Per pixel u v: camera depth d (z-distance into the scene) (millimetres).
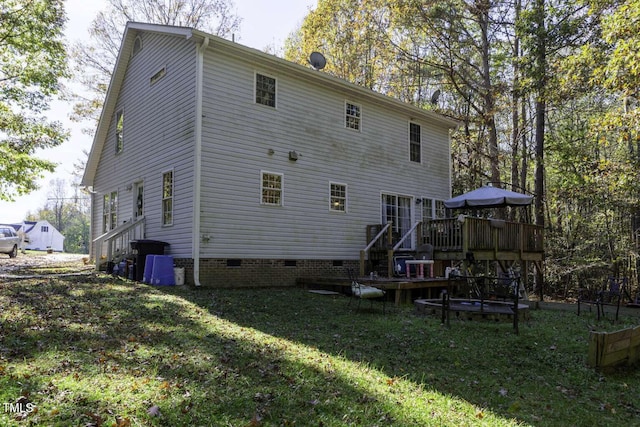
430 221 12867
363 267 12336
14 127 16484
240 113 11133
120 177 14688
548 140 18828
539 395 4492
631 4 9539
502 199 12133
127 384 3605
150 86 12781
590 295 18406
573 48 15516
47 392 3314
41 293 7820
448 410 3748
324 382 4121
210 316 6898
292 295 10055
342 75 24000
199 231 10133
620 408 4316
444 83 20594
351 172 13781
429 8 18328
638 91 10859
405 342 6223
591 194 16625
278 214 11734
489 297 10188
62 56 17203
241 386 3793
